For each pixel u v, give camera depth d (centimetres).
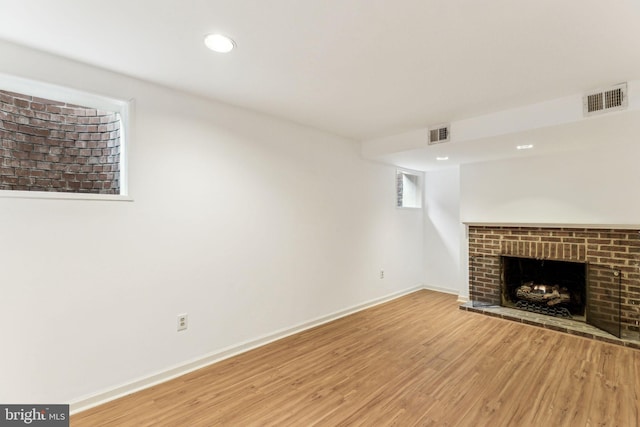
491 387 227
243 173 287
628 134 286
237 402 208
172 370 240
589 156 352
